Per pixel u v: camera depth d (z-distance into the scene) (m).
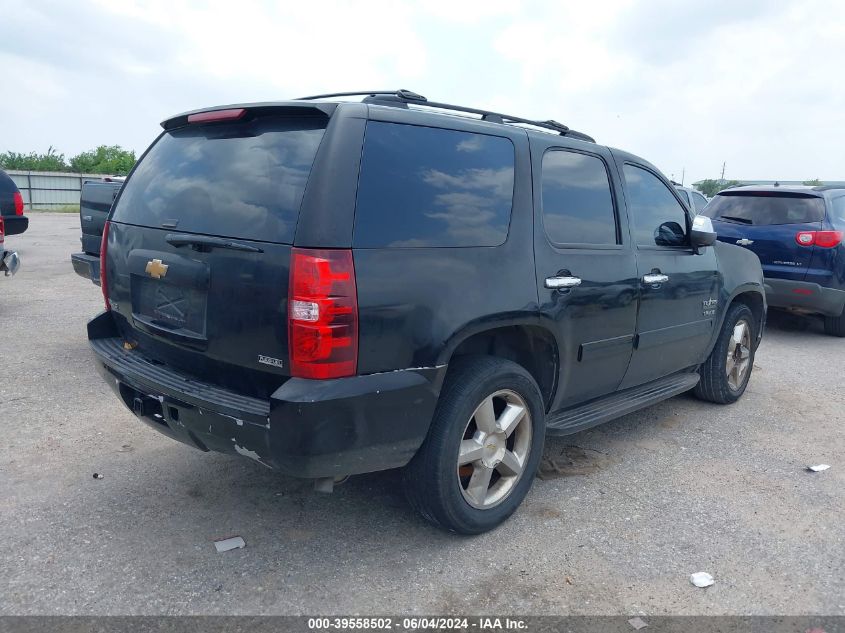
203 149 3.25
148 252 3.27
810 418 5.38
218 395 2.93
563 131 4.21
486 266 3.20
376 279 2.76
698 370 5.50
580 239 3.84
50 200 33.09
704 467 4.35
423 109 3.35
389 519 3.55
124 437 4.46
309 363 2.65
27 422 4.64
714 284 5.04
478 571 3.10
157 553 3.16
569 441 4.75
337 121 2.80
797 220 8.22
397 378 2.84
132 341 3.59
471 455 3.25
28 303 8.63
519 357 3.75
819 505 3.85
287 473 2.81
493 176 3.37
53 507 3.54
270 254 2.71
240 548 3.23
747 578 3.10
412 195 2.97
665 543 3.39
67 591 2.85
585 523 3.57
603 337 3.96
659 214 4.61
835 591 3.03
